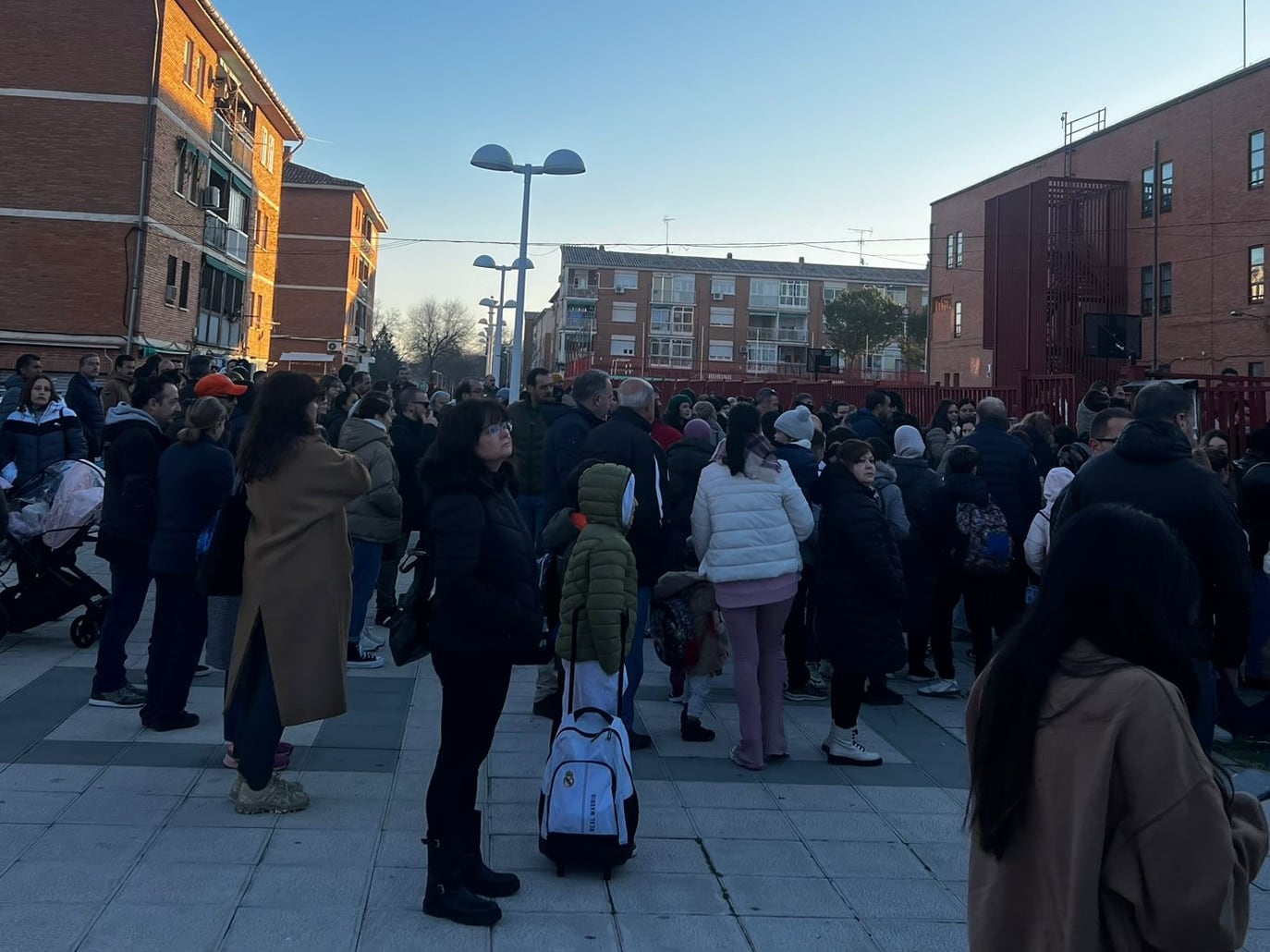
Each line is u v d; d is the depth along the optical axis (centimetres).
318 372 5372
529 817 498
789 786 556
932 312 4341
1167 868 184
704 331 7944
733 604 576
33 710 621
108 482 631
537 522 923
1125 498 455
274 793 483
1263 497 673
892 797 544
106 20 2795
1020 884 204
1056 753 198
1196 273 2989
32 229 2766
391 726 625
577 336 7925
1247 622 450
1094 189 3181
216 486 575
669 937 383
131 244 2789
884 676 666
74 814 468
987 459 805
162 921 375
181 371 1189
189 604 583
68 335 2767
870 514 584
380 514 758
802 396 1141
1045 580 214
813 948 379
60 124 2780
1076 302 3072
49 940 358
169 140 2919
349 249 5497
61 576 774
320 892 405
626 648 448
